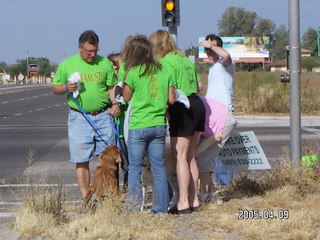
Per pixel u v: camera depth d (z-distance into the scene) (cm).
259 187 880
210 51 888
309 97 2778
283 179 892
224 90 870
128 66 748
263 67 10169
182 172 770
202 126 784
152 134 754
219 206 805
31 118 2694
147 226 705
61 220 733
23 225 698
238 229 697
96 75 802
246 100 2866
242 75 4184
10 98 4841
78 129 810
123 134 848
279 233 677
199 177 843
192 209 786
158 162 765
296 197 840
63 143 1702
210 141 815
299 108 910
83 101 802
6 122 2473
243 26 11144
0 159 1402
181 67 767
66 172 1211
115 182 772
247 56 10081
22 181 1110
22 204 794
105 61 813
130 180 762
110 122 818
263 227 692
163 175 769
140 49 743
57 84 817
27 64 13438
